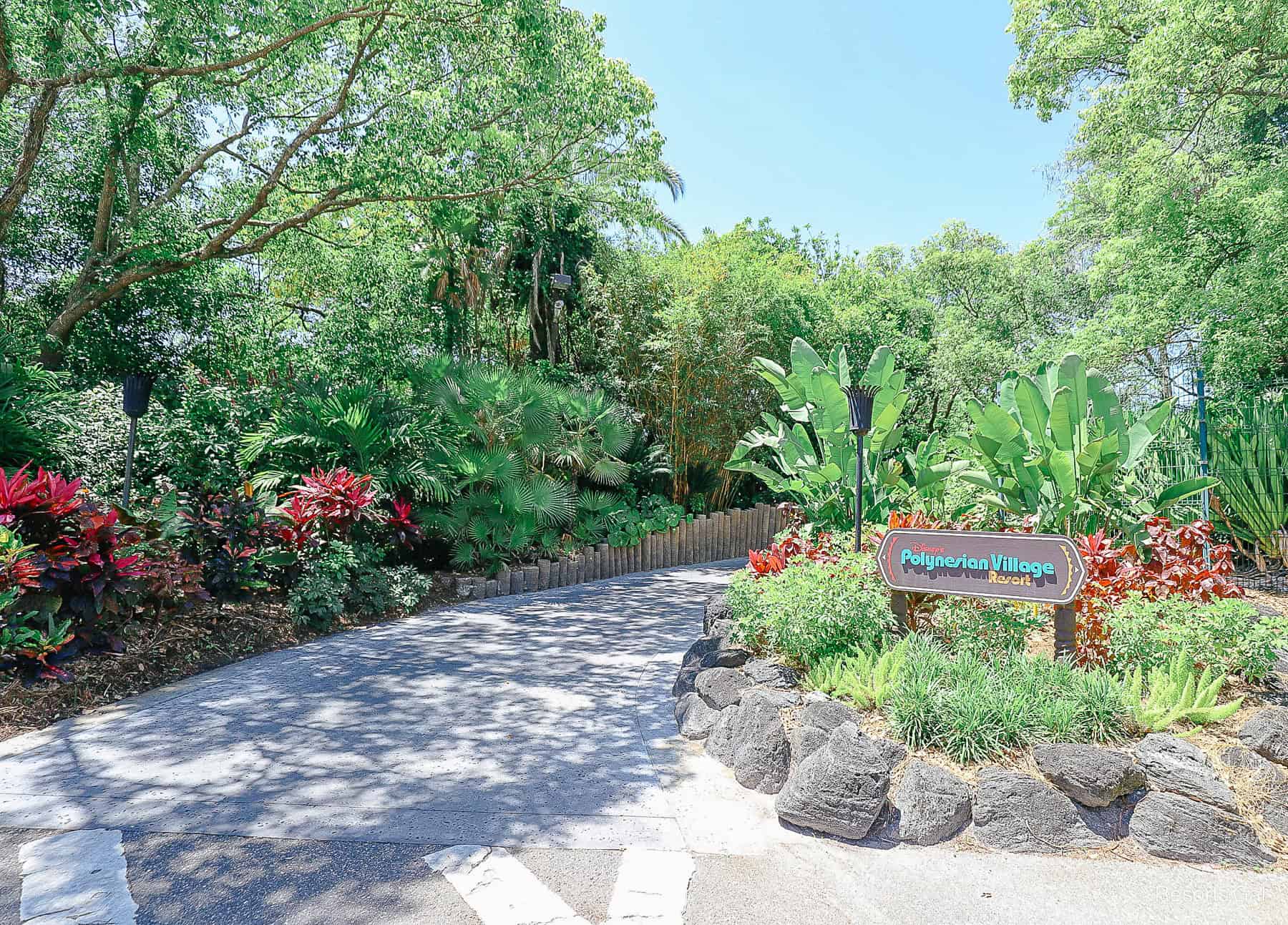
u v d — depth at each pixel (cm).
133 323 1277
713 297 1383
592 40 1190
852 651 419
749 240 2247
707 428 1390
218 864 273
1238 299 998
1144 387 1266
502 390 1027
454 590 884
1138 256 1148
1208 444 720
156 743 394
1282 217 949
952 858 279
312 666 555
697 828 304
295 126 1171
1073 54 1177
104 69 937
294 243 1370
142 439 877
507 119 1167
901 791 304
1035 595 377
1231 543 754
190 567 562
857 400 528
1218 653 371
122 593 495
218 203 1331
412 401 1091
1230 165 1206
